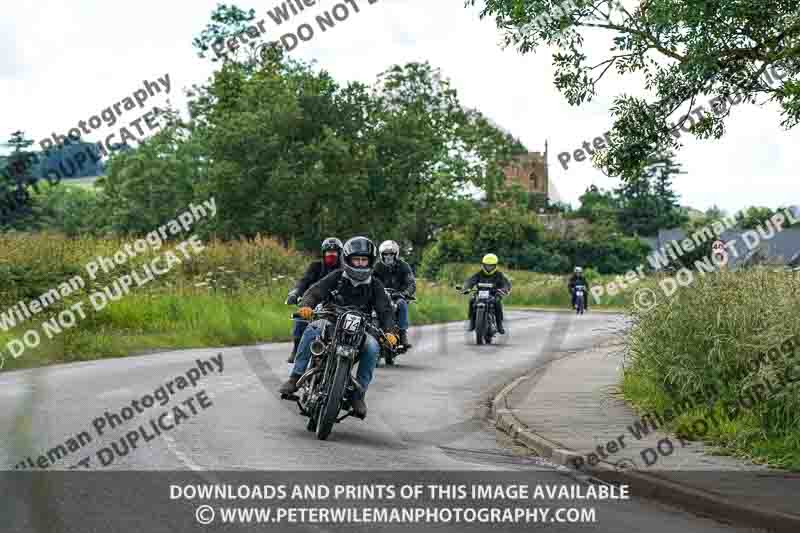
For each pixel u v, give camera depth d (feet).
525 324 194.70
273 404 76.23
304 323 81.71
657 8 68.18
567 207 551.18
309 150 319.27
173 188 398.21
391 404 80.79
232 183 312.29
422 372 106.11
